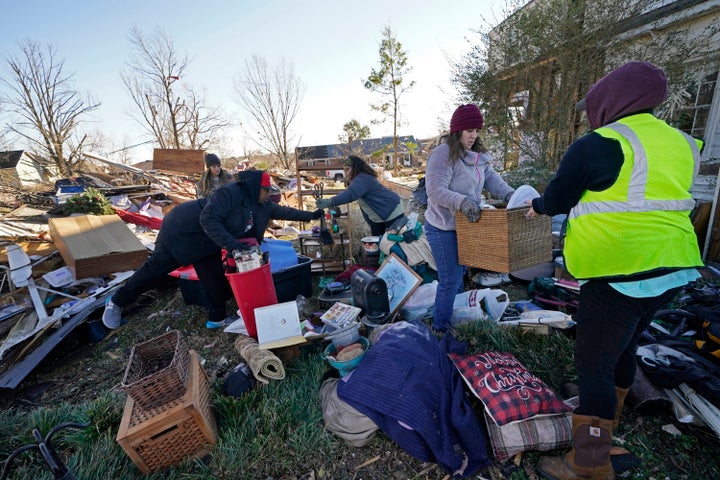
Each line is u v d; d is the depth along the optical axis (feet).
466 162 7.93
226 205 9.43
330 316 8.92
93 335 11.41
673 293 4.53
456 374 6.81
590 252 4.53
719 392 5.73
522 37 17.63
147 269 11.00
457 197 7.41
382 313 9.40
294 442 6.39
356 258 15.33
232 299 12.86
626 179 4.22
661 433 6.07
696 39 15.06
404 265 11.07
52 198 31.07
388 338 7.57
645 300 4.44
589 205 4.50
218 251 10.59
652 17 15.55
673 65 14.94
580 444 5.02
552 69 17.71
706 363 6.51
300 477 5.92
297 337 8.26
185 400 6.19
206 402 6.84
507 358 7.23
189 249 10.21
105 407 7.36
